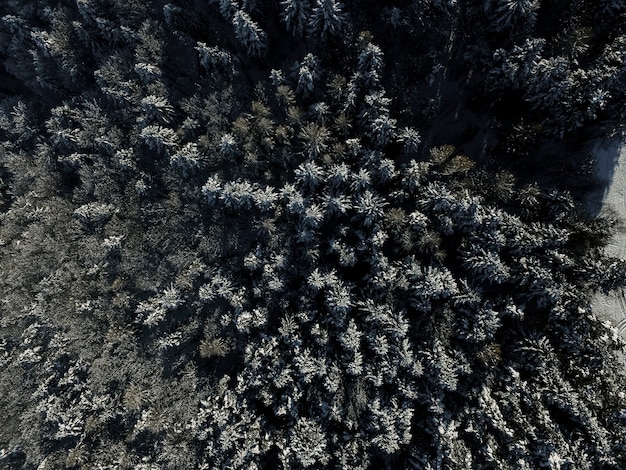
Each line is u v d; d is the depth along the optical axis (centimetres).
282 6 3256
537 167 3375
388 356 3198
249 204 3406
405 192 3225
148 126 3497
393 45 3334
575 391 3078
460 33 3297
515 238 3070
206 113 3506
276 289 3291
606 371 3102
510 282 3162
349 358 3222
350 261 3180
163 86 3591
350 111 3222
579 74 2962
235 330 3538
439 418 3169
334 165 3203
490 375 3167
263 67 3578
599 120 3238
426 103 3412
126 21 3644
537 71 2950
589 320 3105
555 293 2977
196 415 3491
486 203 3178
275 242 3381
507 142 3294
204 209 3606
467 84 3412
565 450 2941
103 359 3691
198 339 3647
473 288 3166
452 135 3466
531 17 2980
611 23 3070
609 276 3011
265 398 3344
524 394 3102
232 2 3228
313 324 3309
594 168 3378
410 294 3212
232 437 3300
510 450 3036
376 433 3219
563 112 3084
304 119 3341
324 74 3341
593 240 3125
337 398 3222
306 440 3197
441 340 3186
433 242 3109
